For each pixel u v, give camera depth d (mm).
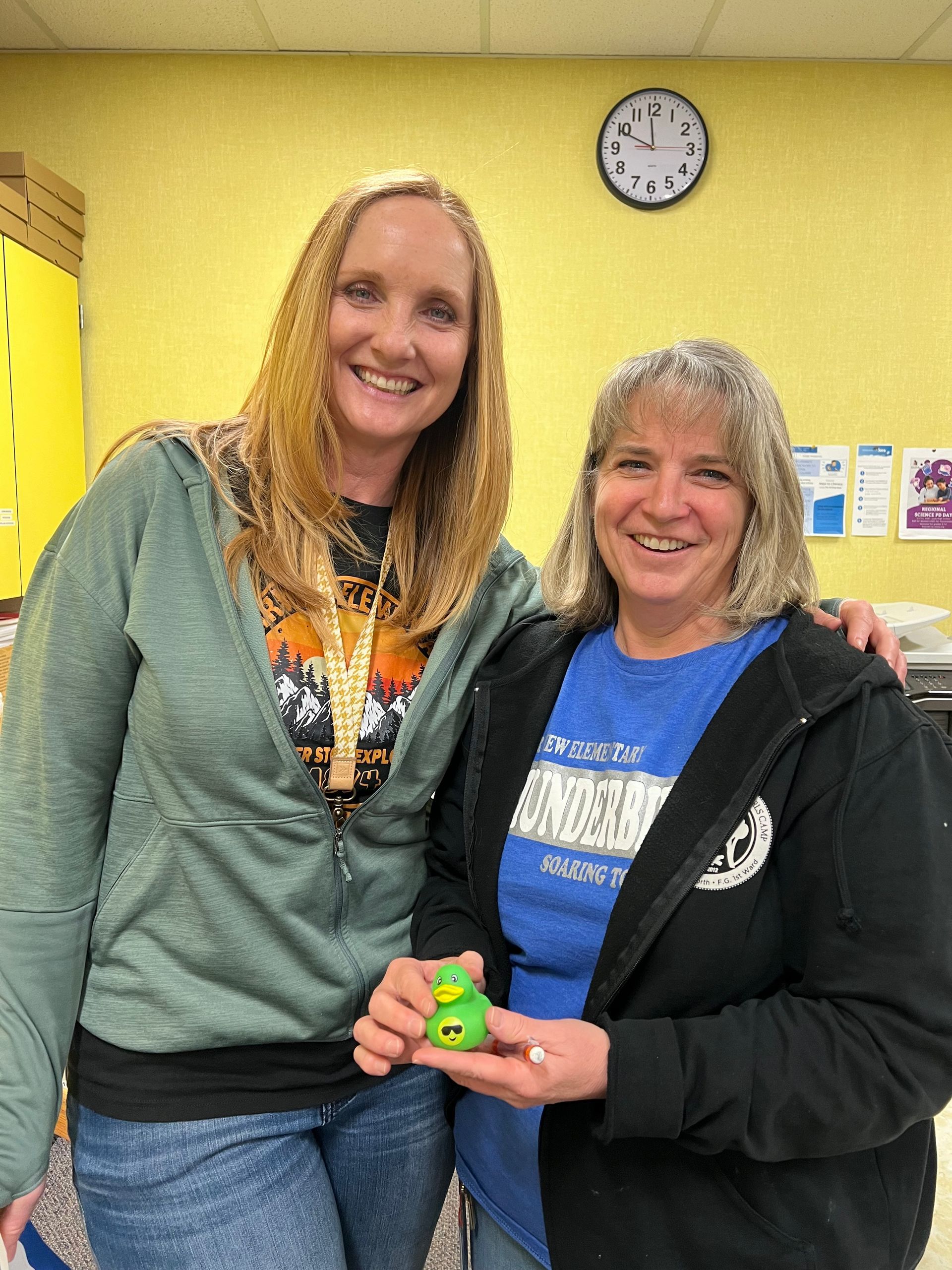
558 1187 885
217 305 2734
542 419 2805
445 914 1040
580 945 913
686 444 899
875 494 2850
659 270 2752
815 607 956
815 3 2379
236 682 886
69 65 2652
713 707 896
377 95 2674
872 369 2801
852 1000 770
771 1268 812
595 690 1004
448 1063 750
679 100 2666
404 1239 1104
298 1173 973
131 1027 920
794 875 819
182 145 2680
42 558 910
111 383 2758
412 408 964
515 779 1007
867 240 2748
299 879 935
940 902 746
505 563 1171
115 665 886
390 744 982
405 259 903
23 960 881
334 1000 965
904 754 784
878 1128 748
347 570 1001
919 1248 901
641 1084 744
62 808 891
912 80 2689
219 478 940
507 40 2568
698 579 932
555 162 2709
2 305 2262
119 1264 942
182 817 892
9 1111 865
